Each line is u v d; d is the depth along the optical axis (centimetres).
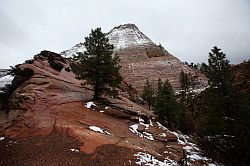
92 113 2278
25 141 1570
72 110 2155
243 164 1992
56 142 1527
